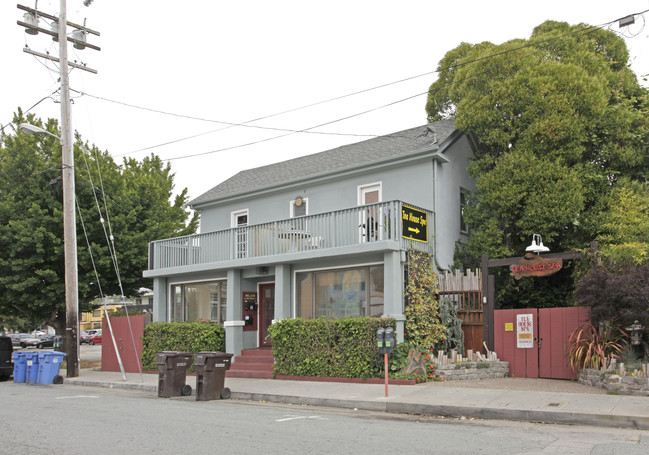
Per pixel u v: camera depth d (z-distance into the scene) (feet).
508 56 52.21
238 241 59.67
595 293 39.17
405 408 34.71
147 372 60.75
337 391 40.98
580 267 43.75
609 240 47.88
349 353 45.70
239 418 31.35
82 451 22.65
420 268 48.47
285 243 54.60
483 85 53.47
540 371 43.68
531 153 49.24
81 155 72.18
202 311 63.31
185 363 43.88
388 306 46.60
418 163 54.44
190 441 24.50
